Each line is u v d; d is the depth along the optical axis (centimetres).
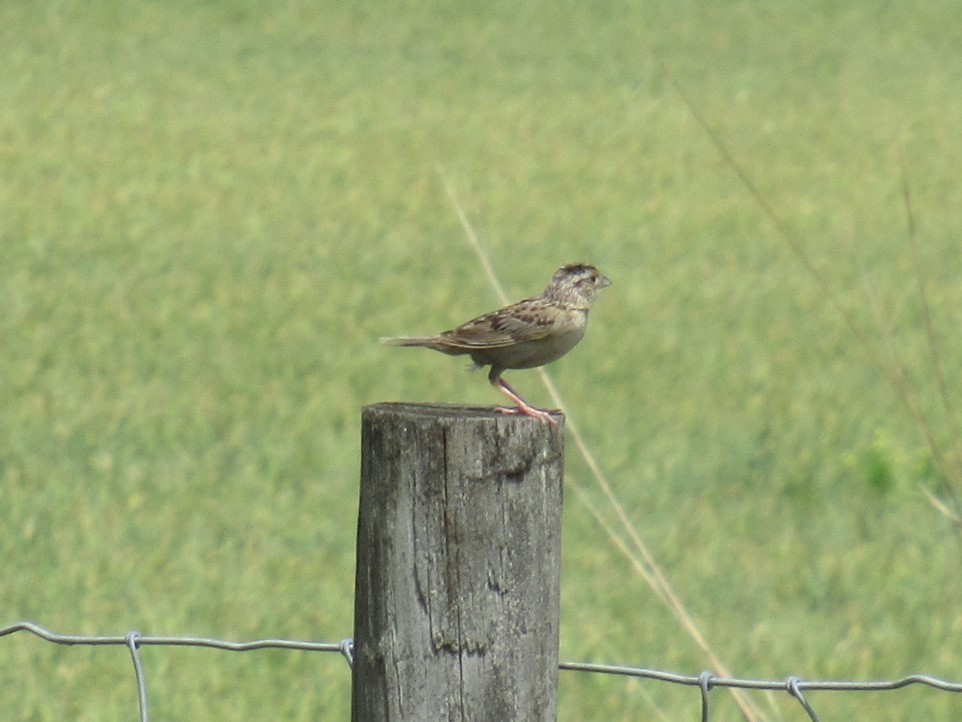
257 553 1678
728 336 2744
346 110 5372
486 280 3209
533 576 618
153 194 4059
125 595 1543
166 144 4744
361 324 2814
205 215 3838
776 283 3192
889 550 1706
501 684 620
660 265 3384
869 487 1912
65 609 1504
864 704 1343
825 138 4850
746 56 6384
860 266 1124
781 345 2681
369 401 2291
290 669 1389
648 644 1451
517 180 4328
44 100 5369
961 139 4847
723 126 4994
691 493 1908
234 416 2194
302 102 5500
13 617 1480
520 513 613
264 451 2034
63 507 1786
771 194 4122
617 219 3866
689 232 3719
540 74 6050
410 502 613
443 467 609
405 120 5209
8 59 6109
